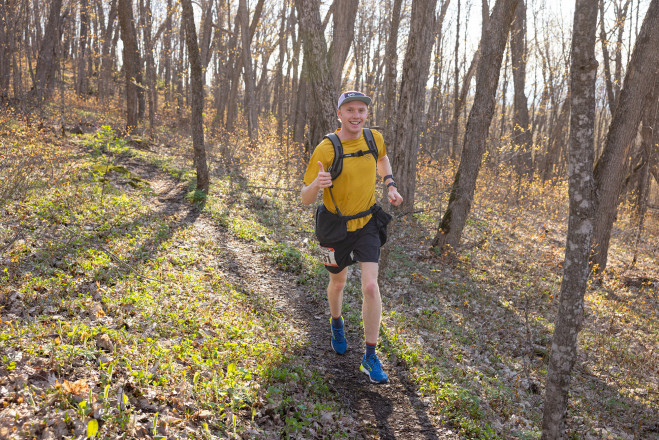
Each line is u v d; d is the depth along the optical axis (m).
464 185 9.83
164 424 2.55
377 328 3.63
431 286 7.67
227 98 28.27
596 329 7.17
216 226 8.68
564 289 2.85
